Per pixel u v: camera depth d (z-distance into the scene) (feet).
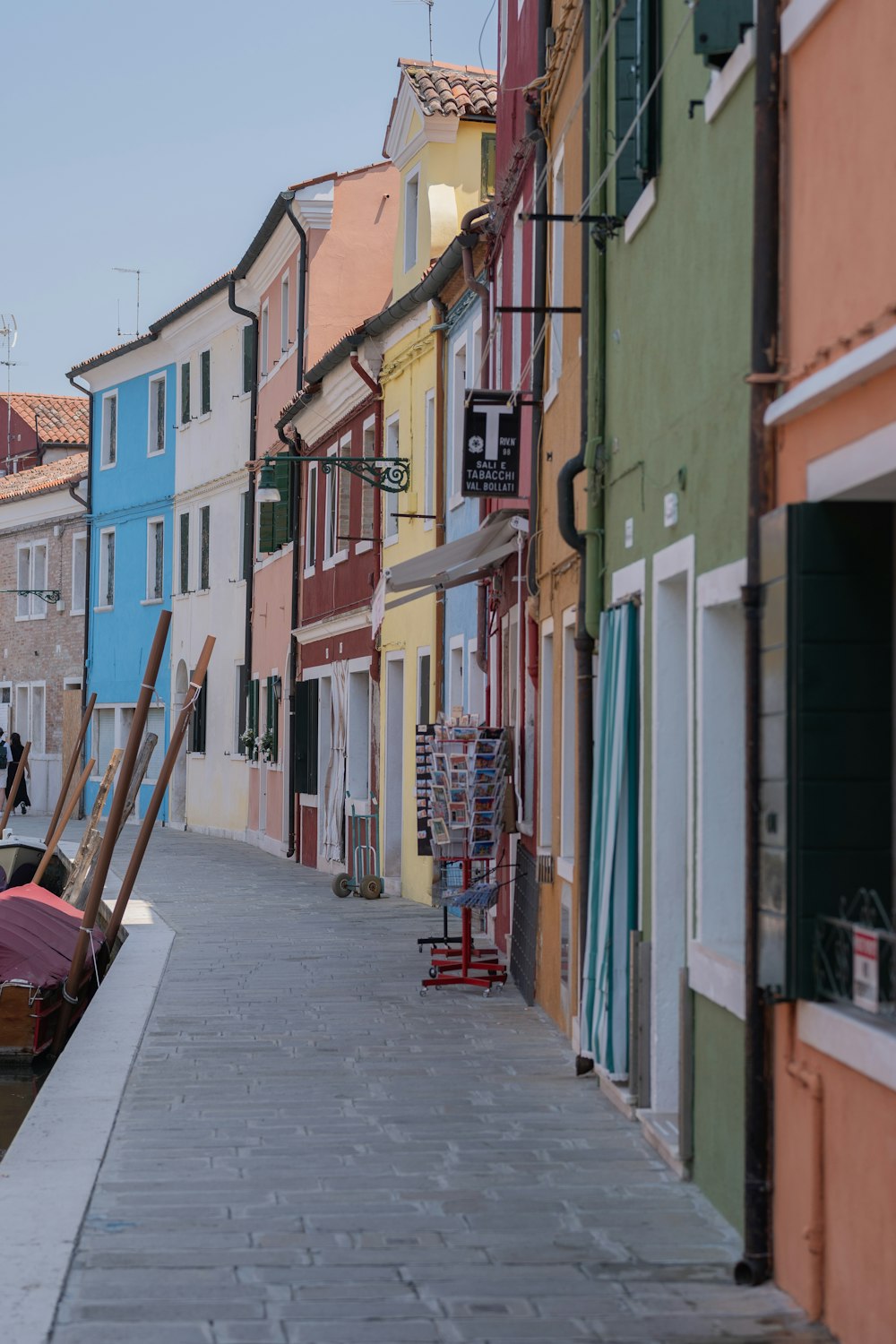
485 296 60.03
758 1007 20.22
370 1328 18.51
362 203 106.73
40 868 77.20
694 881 24.77
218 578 127.85
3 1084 48.57
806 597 18.63
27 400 199.72
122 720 146.20
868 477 17.08
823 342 18.78
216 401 128.57
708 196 24.40
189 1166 25.96
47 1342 17.97
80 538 155.33
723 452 23.21
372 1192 24.44
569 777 39.50
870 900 18.71
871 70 17.19
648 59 28.22
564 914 38.86
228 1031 38.55
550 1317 18.88
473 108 76.23
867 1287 17.11
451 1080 33.01
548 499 43.68
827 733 18.67
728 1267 20.81
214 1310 19.12
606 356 33.58
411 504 75.25
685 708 28.22
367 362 80.43
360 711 88.22
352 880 75.46
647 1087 29.22
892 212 16.58
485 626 58.44
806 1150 18.88
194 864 96.17
